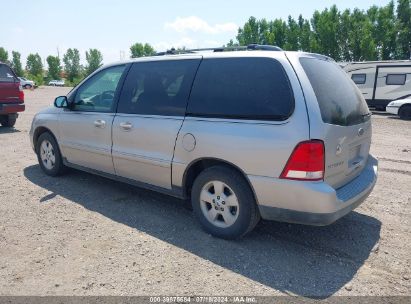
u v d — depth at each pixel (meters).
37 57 93.44
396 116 18.28
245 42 59.16
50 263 3.45
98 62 93.31
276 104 3.45
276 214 3.54
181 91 4.16
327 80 3.72
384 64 20.39
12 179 5.94
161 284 3.15
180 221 4.41
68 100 5.46
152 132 4.31
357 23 47.72
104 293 3.02
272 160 3.41
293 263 3.50
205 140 3.82
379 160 7.90
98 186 5.61
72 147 5.46
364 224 4.42
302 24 56.75
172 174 4.20
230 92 3.78
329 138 3.34
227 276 3.28
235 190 3.71
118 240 3.91
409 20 48.50
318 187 3.27
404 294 3.06
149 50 85.06
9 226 4.22
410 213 4.79
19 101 11.17
